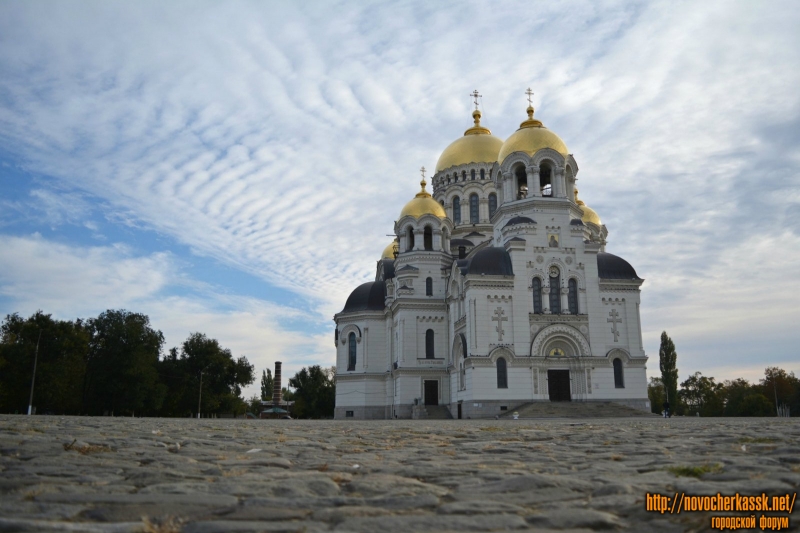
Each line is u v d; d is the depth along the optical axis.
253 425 39.22
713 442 18.69
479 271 82.50
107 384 103.12
